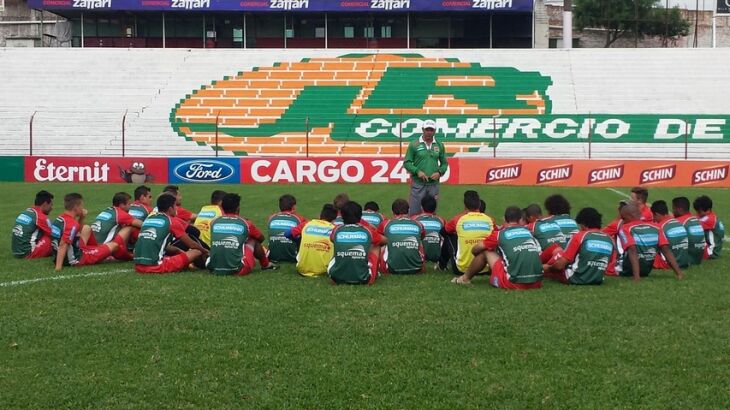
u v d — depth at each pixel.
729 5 44.62
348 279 9.52
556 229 10.09
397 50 43.56
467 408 5.47
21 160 32.78
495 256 9.54
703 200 12.09
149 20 46.03
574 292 9.09
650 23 54.38
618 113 38.28
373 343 6.95
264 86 41.28
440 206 21.86
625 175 30.67
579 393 5.73
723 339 7.07
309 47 46.03
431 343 6.94
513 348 6.79
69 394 5.72
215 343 6.95
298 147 36.31
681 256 10.88
